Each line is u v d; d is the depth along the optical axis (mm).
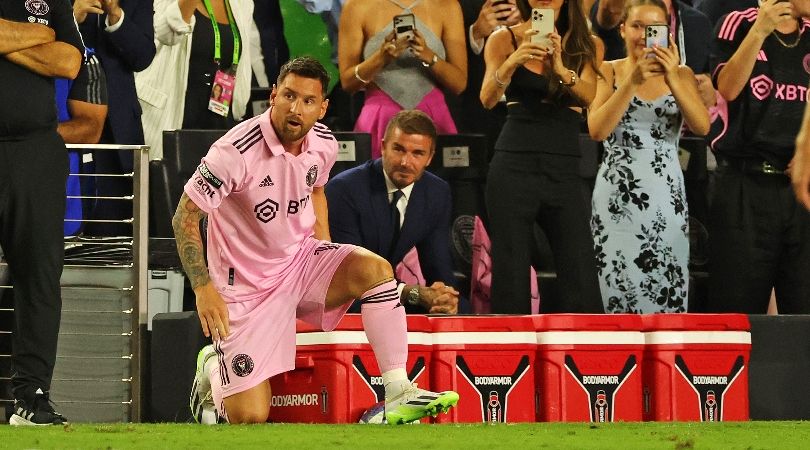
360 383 16375
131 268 19125
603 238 21672
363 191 20406
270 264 15477
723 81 22594
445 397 14648
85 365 19109
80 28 21594
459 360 17047
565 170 21172
